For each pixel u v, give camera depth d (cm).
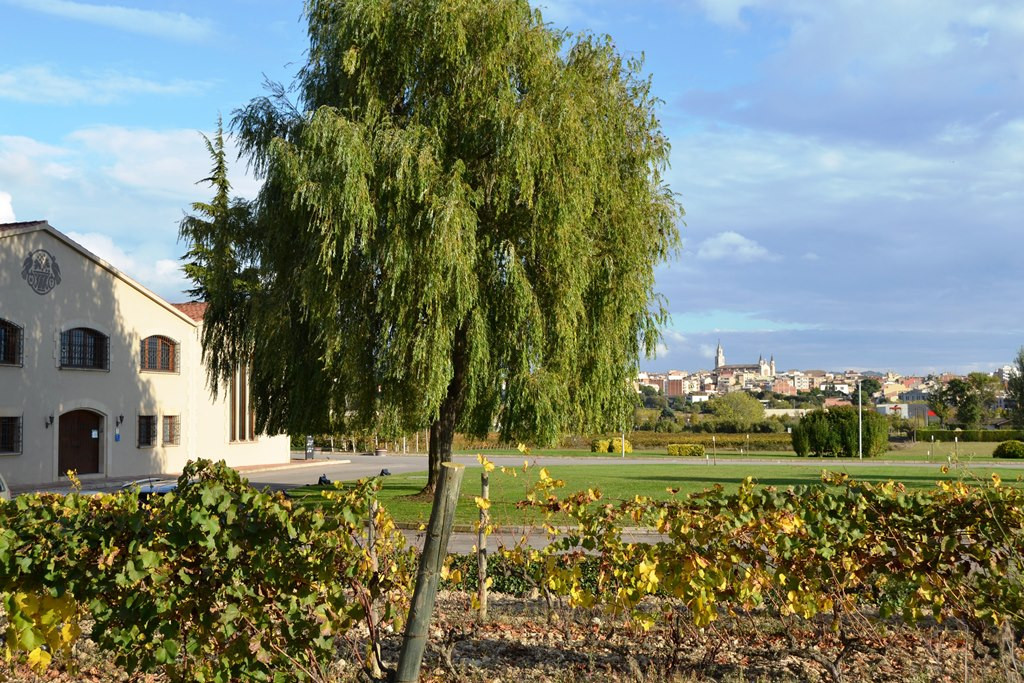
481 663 587
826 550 518
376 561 505
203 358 2417
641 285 1969
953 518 546
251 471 4006
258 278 2114
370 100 1748
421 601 446
